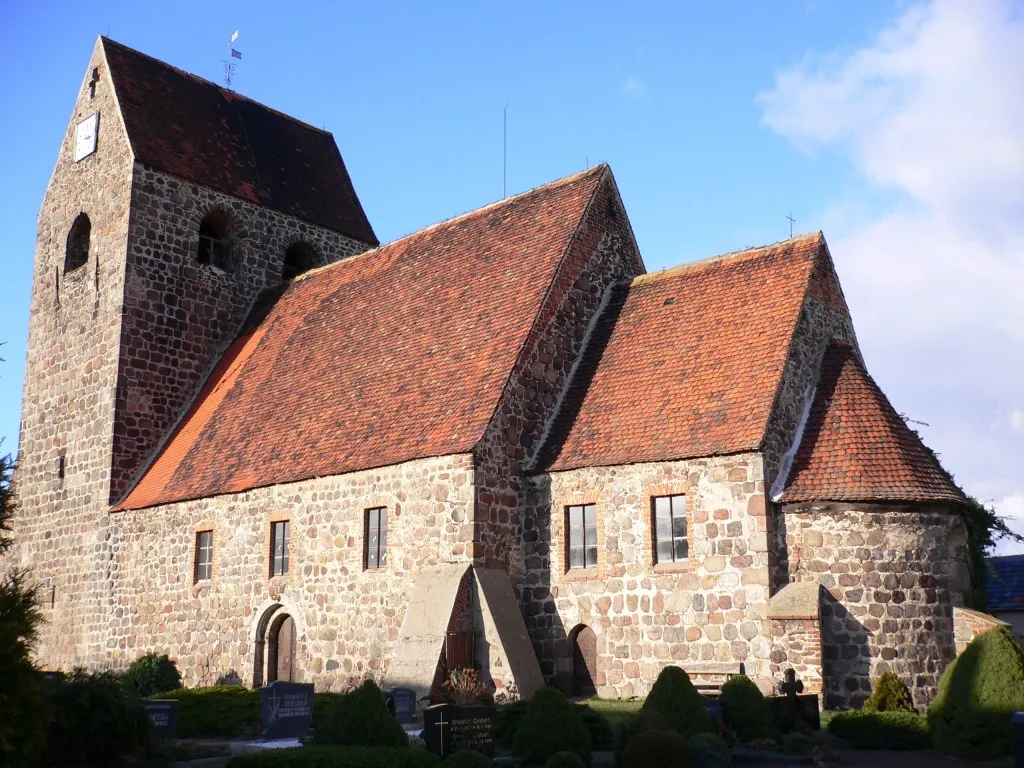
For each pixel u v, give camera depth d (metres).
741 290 29.62
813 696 22.50
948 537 25.20
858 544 24.55
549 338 30.28
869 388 27.20
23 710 13.60
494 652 26.06
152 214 41.22
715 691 23.70
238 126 47.12
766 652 24.11
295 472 31.22
